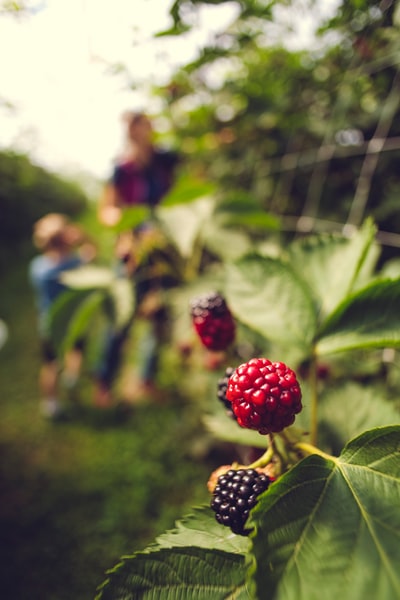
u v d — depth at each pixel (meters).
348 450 0.14
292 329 0.19
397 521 0.12
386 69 0.30
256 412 0.14
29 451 0.67
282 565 0.12
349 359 0.28
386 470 0.13
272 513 0.12
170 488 0.55
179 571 0.14
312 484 0.13
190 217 0.35
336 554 0.12
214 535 0.15
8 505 0.56
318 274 0.24
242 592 0.13
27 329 1.27
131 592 0.13
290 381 0.14
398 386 0.26
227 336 0.21
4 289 1.72
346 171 0.36
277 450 0.15
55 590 0.45
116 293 0.38
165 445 0.62
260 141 0.44
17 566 0.47
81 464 0.62
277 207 0.42
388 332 0.17
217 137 0.49
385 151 0.31
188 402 0.63
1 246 1.60
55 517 0.53
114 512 0.52
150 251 0.39
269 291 0.20
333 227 0.36
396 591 0.11
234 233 0.36
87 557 0.47
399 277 0.17
